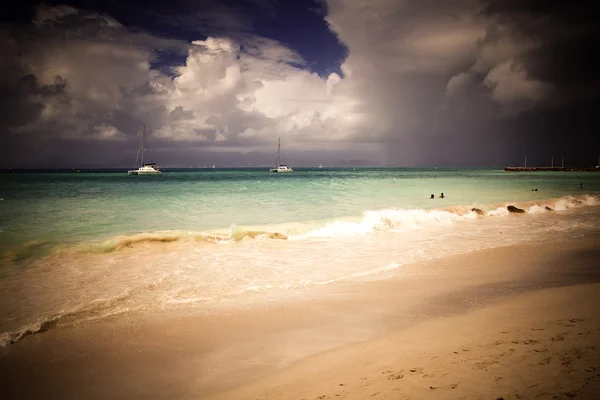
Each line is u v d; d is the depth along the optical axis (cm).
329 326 583
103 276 874
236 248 1195
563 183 5238
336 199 2767
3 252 1091
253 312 651
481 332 499
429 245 1248
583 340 426
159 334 562
